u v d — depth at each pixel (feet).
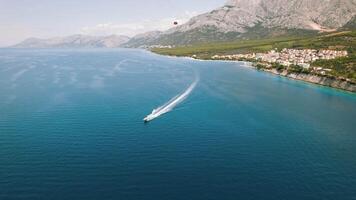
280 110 503.20
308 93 647.97
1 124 416.46
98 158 314.96
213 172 290.35
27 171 288.71
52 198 247.09
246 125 422.41
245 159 317.83
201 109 499.51
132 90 643.04
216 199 248.32
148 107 506.07
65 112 474.49
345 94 643.04
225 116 462.60
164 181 273.54
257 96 606.96
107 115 459.73
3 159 312.29
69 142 355.56
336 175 289.33
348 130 410.11
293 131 403.13
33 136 373.40
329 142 367.45
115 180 274.36
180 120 439.63
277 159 319.27
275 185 270.26
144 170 292.20
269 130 404.57
